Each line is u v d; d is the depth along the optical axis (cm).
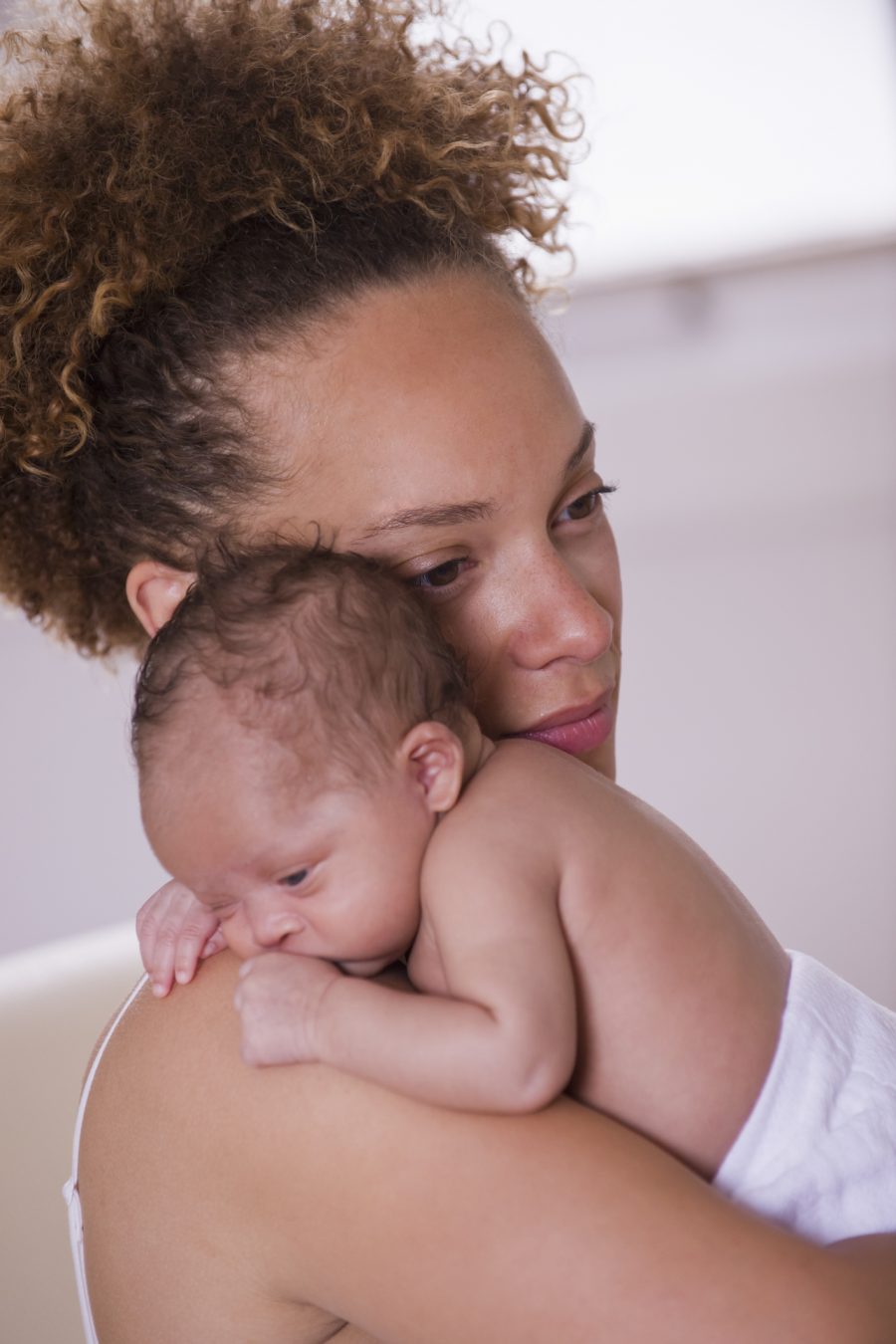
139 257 107
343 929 94
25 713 465
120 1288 96
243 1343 92
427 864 93
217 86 114
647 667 439
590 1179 82
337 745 94
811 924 306
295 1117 87
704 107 760
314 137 111
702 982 93
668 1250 80
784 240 772
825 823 343
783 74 753
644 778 377
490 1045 83
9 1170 145
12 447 119
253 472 106
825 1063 95
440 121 121
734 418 645
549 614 107
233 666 95
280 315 104
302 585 97
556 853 92
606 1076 91
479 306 106
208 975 98
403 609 98
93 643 138
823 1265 82
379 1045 84
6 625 536
